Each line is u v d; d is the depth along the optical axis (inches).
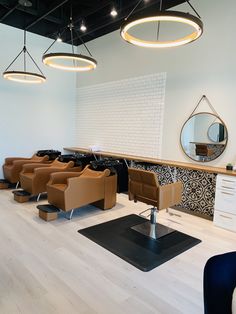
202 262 97.1
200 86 149.9
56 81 236.8
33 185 161.9
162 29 168.7
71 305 72.0
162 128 173.3
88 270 89.7
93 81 229.9
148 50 178.2
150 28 175.9
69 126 252.5
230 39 134.4
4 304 71.8
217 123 143.2
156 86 175.0
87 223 133.6
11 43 204.5
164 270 91.2
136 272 89.5
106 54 214.2
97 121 228.1
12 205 158.9
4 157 211.3
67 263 93.8
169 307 72.5
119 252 103.0
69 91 248.2
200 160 152.2
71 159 200.8
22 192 169.8
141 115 187.0
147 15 84.8
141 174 116.0
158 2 160.9
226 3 134.7
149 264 94.2
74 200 135.6
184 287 81.7
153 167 179.8
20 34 208.5
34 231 120.9
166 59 167.3
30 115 222.8
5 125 208.8
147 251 104.5
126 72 197.2
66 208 132.3
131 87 193.5
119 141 206.8
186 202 161.8
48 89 231.9
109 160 183.9
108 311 70.2
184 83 158.2
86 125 241.8
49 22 219.8
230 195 124.8
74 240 113.0
